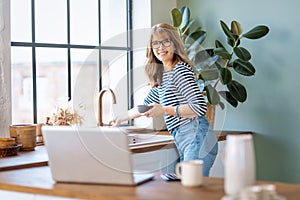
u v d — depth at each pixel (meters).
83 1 4.12
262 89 4.09
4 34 3.41
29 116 3.74
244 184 1.76
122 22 4.39
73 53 4.04
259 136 4.12
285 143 3.98
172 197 1.83
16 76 3.67
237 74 4.24
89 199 1.92
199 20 4.46
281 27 3.97
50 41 3.90
